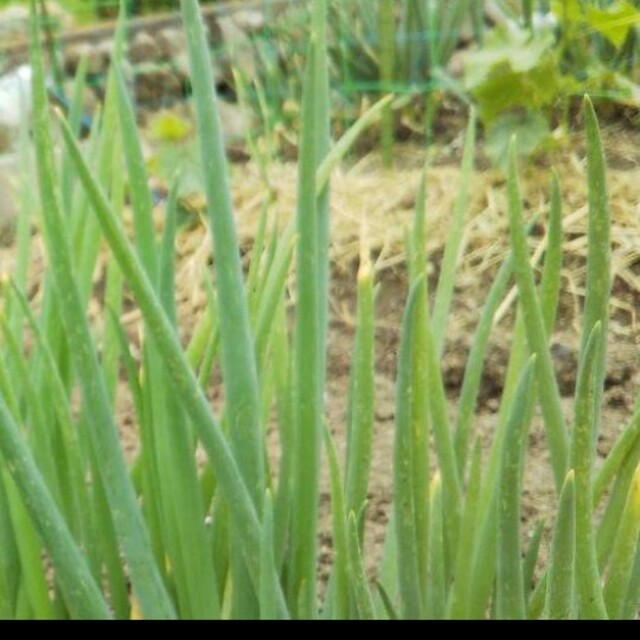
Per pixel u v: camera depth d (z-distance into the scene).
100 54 2.51
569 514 0.77
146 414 0.85
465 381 0.90
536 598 0.86
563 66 2.00
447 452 0.85
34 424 0.85
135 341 1.65
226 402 0.82
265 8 2.29
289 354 0.93
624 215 1.71
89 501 0.86
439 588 0.82
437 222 1.77
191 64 0.80
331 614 0.87
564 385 1.47
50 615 0.85
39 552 0.85
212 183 0.80
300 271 0.81
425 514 0.82
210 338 0.90
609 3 2.03
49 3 2.80
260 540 0.79
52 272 0.79
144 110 2.43
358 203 1.84
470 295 1.62
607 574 0.83
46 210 0.79
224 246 0.80
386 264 1.71
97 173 0.89
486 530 0.82
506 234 1.73
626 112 1.94
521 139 1.84
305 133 0.79
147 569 0.81
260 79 2.33
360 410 0.85
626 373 1.47
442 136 2.05
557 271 0.86
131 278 0.76
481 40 2.13
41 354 0.85
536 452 1.33
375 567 1.20
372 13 2.15
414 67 2.11
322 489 1.29
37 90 0.80
